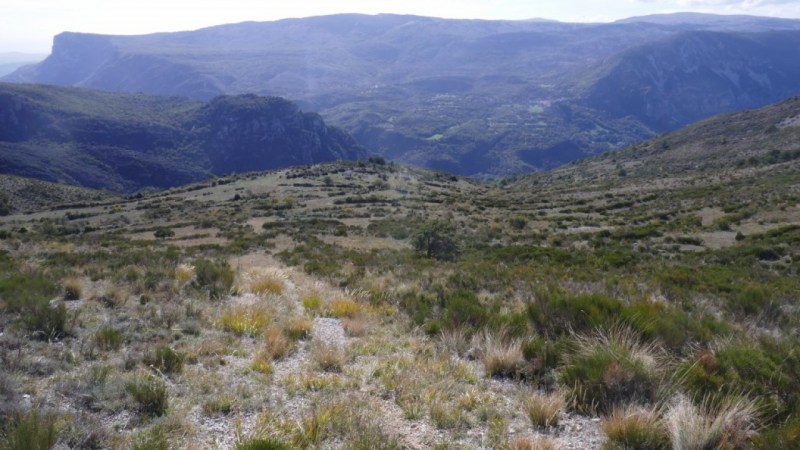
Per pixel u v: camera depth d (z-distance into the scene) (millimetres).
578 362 5973
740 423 4648
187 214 57656
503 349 6773
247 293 11703
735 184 51531
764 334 7395
